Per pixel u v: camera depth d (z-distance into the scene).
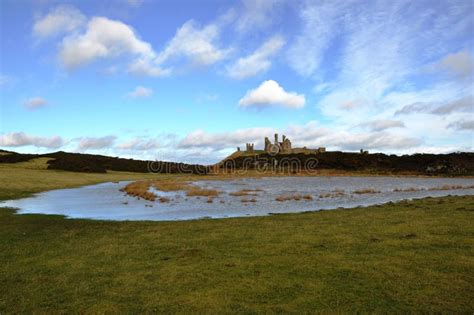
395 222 23.28
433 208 30.12
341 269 13.61
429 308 10.14
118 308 10.70
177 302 11.01
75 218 32.97
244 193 63.72
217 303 10.84
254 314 10.09
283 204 44.59
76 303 11.15
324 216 28.50
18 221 29.83
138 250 17.77
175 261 15.44
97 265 15.19
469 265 13.47
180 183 100.88
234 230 22.78
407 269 13.31
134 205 46.19
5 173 101.31
